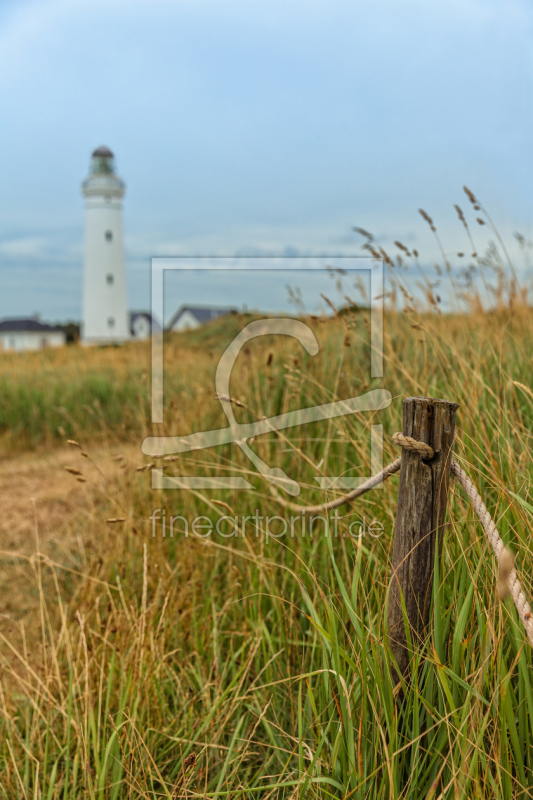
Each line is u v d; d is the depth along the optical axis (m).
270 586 2.45
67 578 3.51
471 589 1.47
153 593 2.73
